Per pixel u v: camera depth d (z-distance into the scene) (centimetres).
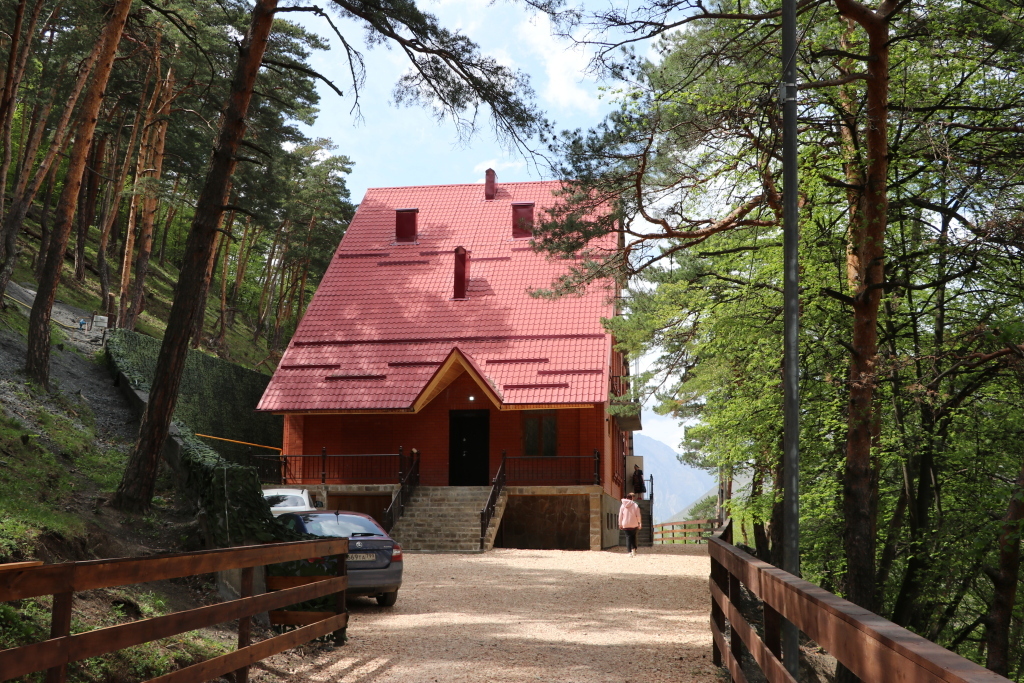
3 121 2466
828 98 1452
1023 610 1686
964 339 1243
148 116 3466
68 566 470
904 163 1555
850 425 1317
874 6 1483
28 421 1806
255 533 1202
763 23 1453
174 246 6781
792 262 835
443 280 3581
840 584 2125
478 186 4056
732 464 2106
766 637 551
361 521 1400
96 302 4178
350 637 1055
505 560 2234
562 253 1606
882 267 1323
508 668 870
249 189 4231
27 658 432
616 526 3628
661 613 1335
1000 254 1312
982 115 1545
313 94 3316
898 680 245
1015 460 1653
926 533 1549
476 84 1605
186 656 774
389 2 1559
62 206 2084
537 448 3116
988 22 1347
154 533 1355
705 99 1462
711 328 1844
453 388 3189
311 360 3322
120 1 1975
